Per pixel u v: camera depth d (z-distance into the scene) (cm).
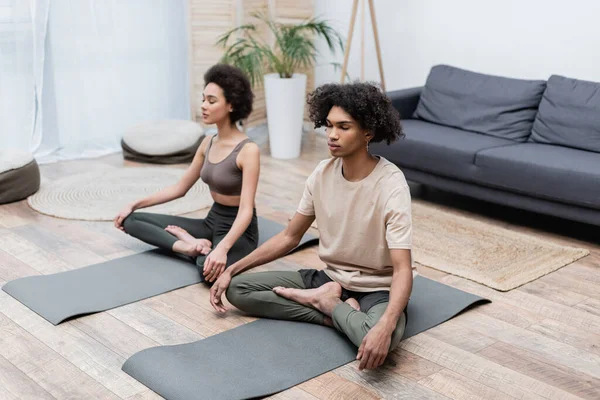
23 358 273
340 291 292
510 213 444
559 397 254
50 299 317
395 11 546
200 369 262
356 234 278
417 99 505
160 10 572
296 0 582
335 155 268
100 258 366
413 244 389
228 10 562
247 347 278
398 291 260
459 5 511
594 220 383
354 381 259
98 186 476
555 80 441
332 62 594
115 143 569
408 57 548
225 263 315
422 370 268
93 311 308
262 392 249
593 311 318
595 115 416
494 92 461
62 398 249
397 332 264
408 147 447
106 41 549
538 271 356
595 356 281
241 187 344
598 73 455
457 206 455
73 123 544
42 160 534
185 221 365
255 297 297
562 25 465
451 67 493
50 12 521
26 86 517
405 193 268
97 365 269
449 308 313
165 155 529
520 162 400
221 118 335
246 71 531
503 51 496
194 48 578
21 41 508
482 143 436
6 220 418
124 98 569
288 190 475
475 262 366
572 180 382
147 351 272
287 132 540
